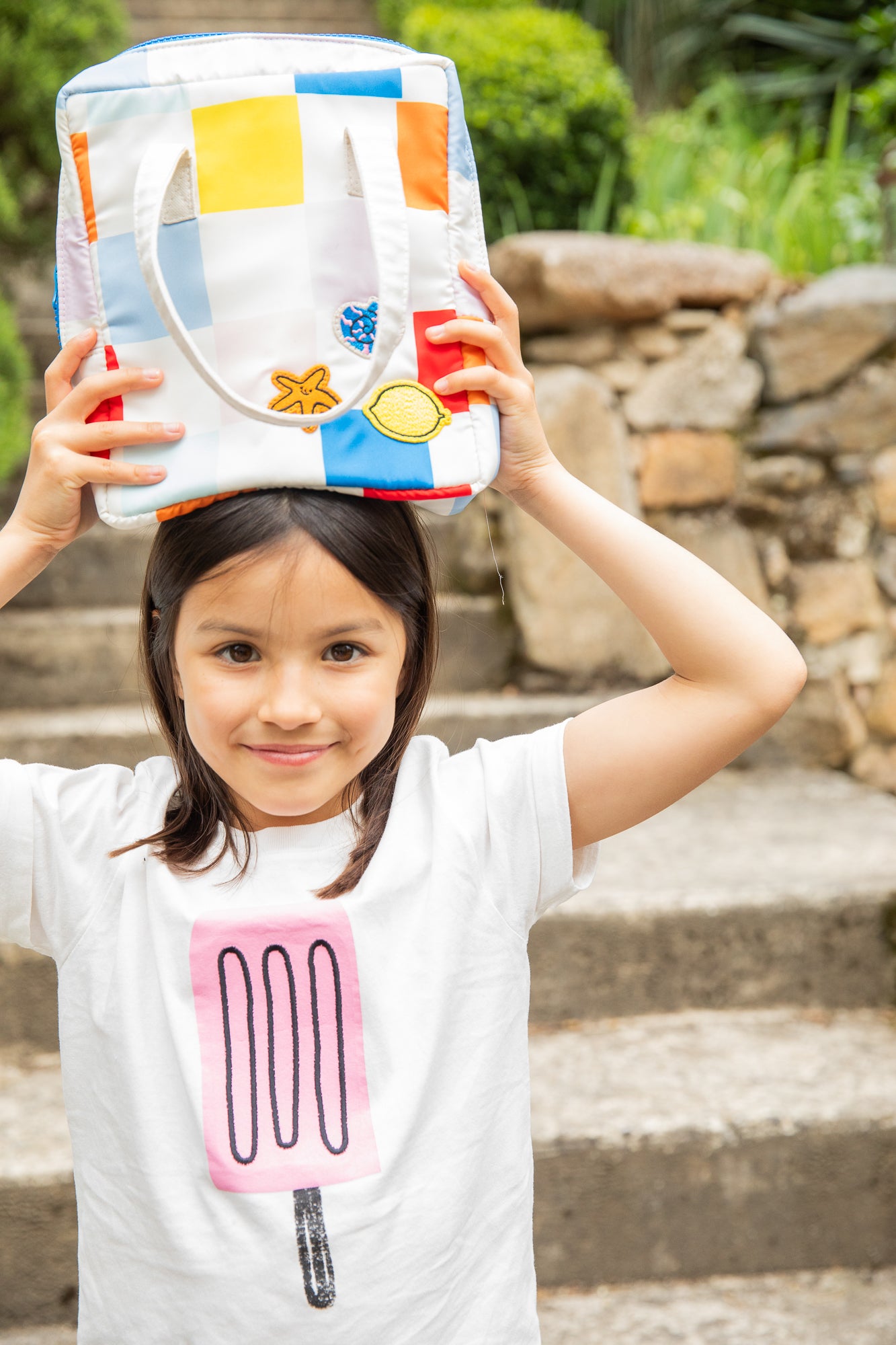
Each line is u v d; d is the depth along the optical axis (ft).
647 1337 4.91
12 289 12.80
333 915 3.12
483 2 15.42
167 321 2.62
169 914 3.11
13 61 10.62
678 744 3.14
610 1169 5.22
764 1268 5.36
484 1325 3.04
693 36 17.52
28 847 3.12
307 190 2.76
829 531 9.11
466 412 2.88
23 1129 5.31
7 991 6.00
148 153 2.69
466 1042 3.12
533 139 11.27
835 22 16.65
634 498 9.03
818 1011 6.49
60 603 9.72
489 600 9.24
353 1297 2.88
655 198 12.67
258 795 2.97
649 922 6.33
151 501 2.75
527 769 3.27
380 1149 2.95
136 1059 3.02
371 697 2.95
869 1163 5.39
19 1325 5.01
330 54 2.82
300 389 2.75
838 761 9.02
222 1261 2.87
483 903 3.20
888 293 9.02
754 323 9.26
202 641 2.89
